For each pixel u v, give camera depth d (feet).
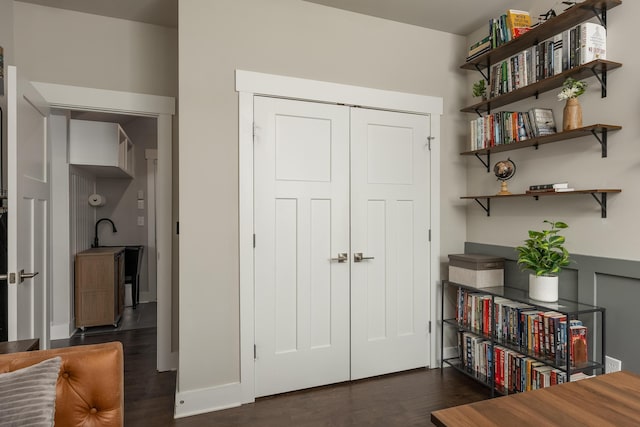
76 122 12.89
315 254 8.82
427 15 9.35
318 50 8.81
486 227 9.92
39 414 3.31
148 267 17.74
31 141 7.16
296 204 8.65
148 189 17.74
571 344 6.81
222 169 8.01
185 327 7.72
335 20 8.98
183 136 7.74
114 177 17.17
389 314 9.59
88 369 3.97
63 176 12.57
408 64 9.78
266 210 8.38
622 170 6.80
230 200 8.07
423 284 9.99
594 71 6.93
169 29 9.61
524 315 7.71
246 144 8.16
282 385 8.50
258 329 8.30
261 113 8.33
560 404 3.53
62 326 12.47
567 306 7.14
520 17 8.41
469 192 10.46
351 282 9.16
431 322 10.06
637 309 6.58
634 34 6.59
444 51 10.21
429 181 10.07
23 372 3.55
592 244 7.32
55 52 8.64
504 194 8.58
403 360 9.75
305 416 7.53
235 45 8.10
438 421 3.26
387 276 9.57
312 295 8.79
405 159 9.77
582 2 6.81
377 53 9.43
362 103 9.22
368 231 9.36
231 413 7.67
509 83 8.66
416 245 9.90
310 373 8.76
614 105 6.93
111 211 17.37
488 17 9.46
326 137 8.92
